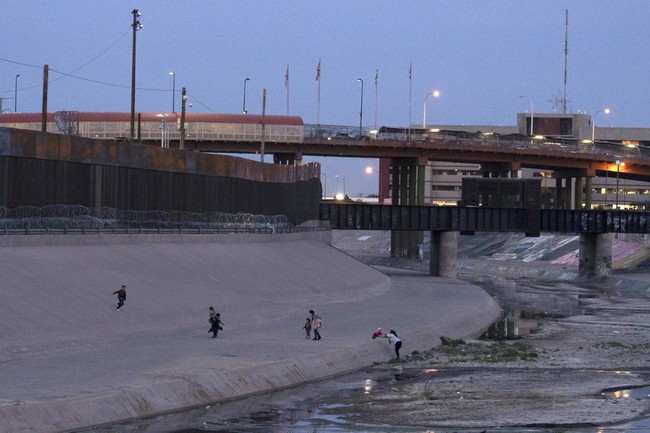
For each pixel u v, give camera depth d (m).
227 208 172.88
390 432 62.03
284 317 115.44
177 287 116.06
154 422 63.50
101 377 70.50
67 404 61.75
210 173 166.62
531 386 80.25
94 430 60.34
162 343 89.38
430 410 69.31
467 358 96.06
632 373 88.69
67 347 82.56
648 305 169.50
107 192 138.75
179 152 157.12
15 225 118.75
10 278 95.12
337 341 96.25
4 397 61.94
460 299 158.00
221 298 118.12
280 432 61.59
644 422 66.12
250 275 138.88
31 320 86.25
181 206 157.75
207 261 136.62
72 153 131.12
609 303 173.12
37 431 57.88
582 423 65.38
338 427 63.38
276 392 75.81
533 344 109.81
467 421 65.62
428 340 106.62
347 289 155.38
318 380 81.62
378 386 79.50
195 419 64.88
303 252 175.00
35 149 123.75
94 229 128.38
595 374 87.56
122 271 115.00
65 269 105.75
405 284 189.00
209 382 72.75
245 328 103.31
